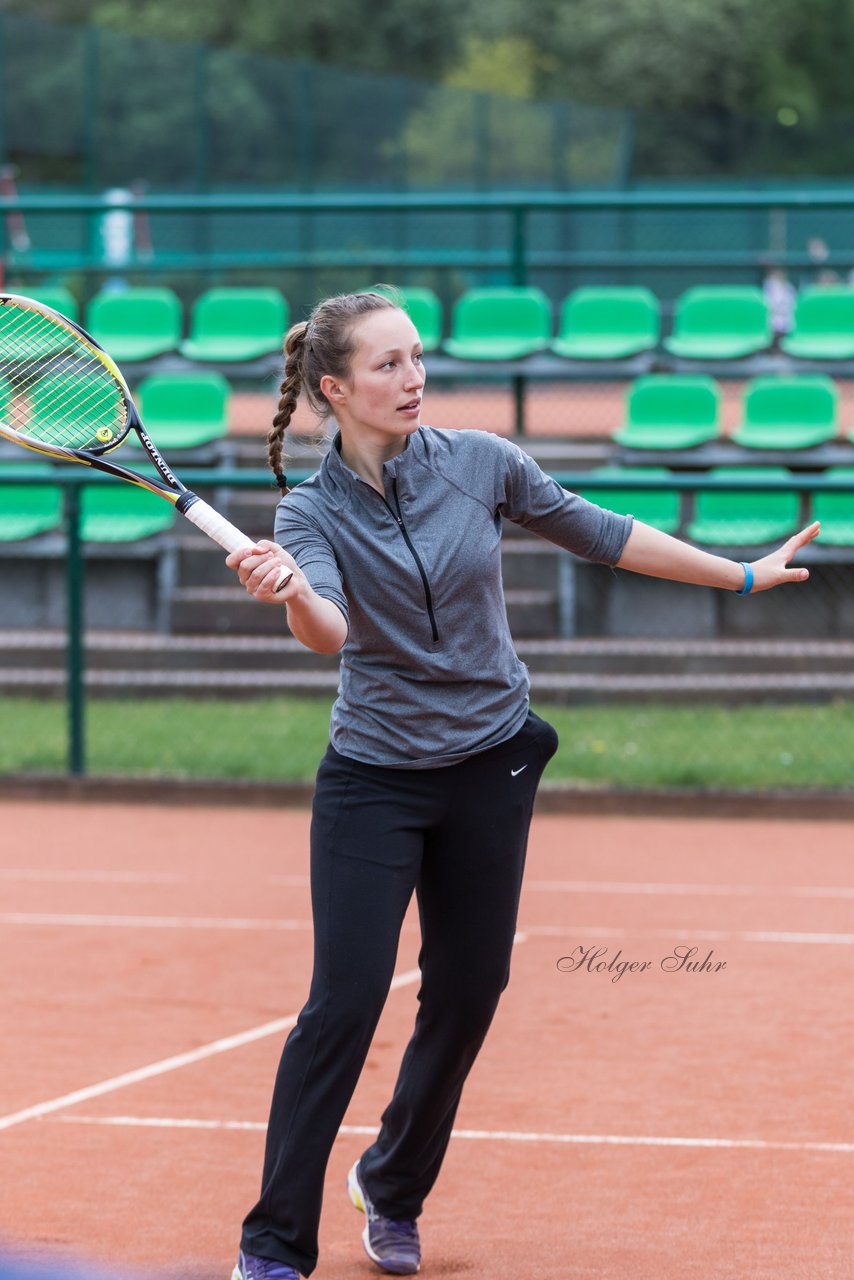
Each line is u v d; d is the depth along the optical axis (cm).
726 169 11662
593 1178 1602
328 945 1255
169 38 13900
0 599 5019
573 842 3331
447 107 9375
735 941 2555
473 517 1275
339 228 8869
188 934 2620
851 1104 1816
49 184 9381
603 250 9069
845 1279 1365
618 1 14400
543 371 5438
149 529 4988
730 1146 1689
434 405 6378
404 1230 1383
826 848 3266
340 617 1209
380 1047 2030
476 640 1278
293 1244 1248
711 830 3456
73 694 3844
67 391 1670
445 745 1270
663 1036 2072
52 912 2775
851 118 11688
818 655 4334
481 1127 1748
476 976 1307
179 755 3956
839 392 5694
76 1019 2153
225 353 5750
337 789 1290
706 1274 1377
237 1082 1895
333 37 14350
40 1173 1612
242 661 4559
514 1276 1374
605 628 4697
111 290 7544
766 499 4853
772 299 6688
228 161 9275
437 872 1306
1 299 1412
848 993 2267
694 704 4284
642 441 5141
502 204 5269
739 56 14188
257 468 5197
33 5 13938
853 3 14825
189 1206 1527
